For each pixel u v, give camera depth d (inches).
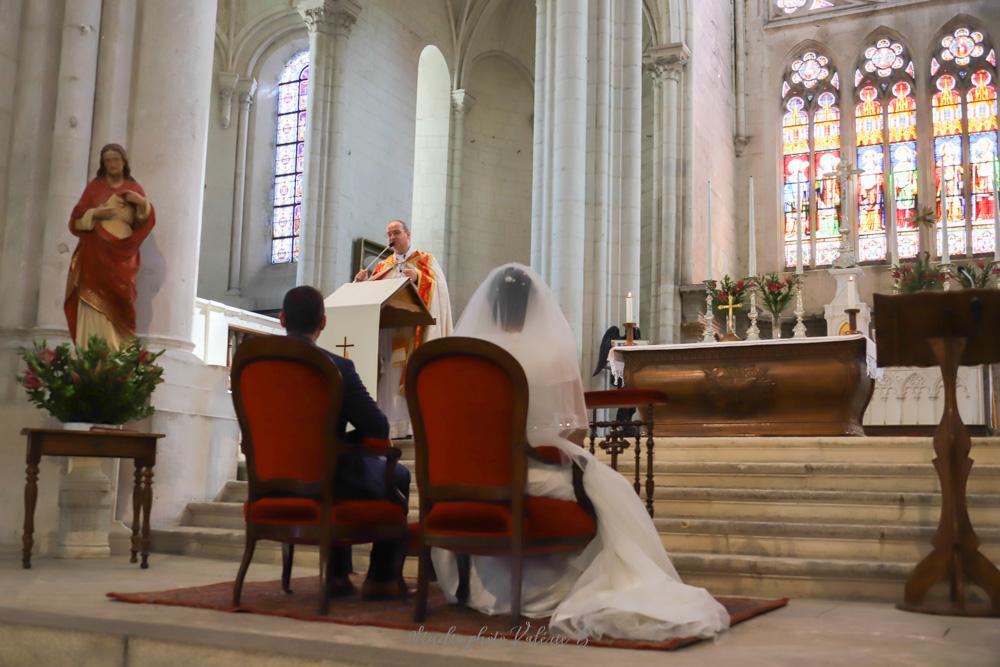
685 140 816.3
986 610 198.1
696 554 247.6
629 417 424.8
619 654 140.7
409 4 805.9
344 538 178.1
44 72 336.2
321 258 692.1
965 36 925.8
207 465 351.6
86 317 303.1
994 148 898.7
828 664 135.6
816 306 913.5
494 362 163.5
